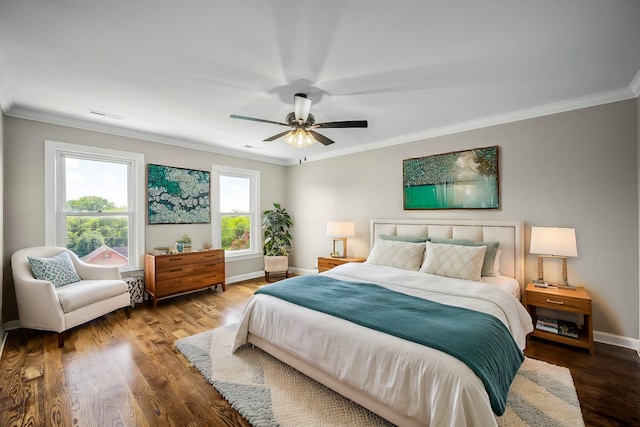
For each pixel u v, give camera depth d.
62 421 1.63
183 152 4.28
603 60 2.04
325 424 1.62
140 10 1.52
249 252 5.21
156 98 2.67
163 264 3.67
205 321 3.17
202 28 1.68
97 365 2.23
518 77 2.29
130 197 3.80
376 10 1.53
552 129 2.90
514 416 1.65
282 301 2.28
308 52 1.93
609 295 2.63
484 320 1.77
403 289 2.54
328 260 4.41
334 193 4.93
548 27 1.67
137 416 1.68
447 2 1.47
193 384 2.01
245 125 3.48
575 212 2.79
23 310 2.60
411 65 2.10
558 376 2.06
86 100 2.71
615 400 1.81
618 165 2.59
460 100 2.74
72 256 3.18
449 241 3.30
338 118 3.22
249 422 1.64
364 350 1.64
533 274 3.02
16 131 2.92
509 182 3.17
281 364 2.26
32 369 2.16
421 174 3.85
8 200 2.87
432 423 1.31
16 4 1.46
